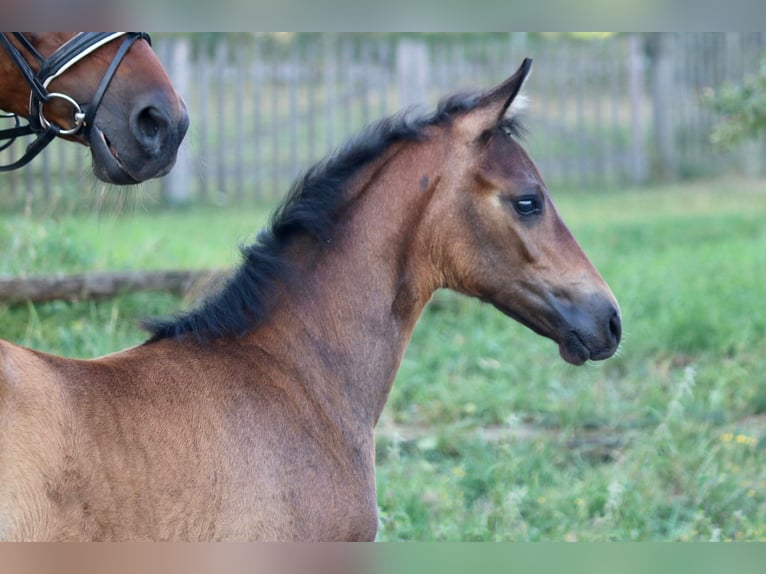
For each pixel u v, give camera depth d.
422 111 5.31
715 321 11.53
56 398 4.15
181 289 10.50
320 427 4.87
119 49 5.01
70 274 10.21
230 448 4.53
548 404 9.61
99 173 5.06
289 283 5.02
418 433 9.14
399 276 5.17
